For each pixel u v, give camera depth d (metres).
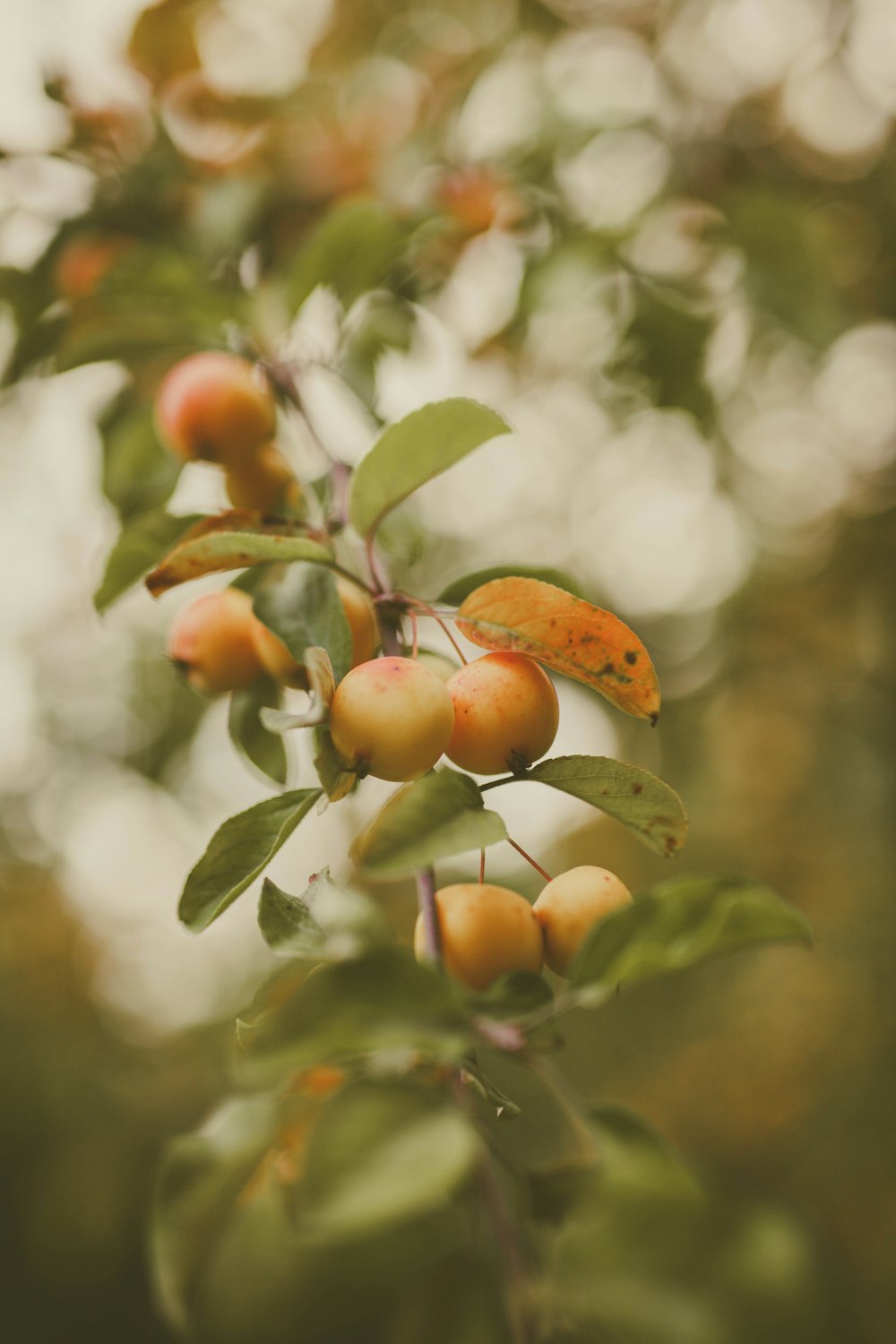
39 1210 2.30
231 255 0.78
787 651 1.99
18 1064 2.41
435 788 0.48
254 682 0.59
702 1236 0.45
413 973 0.45
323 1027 0.45
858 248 1.42
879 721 1.77
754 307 0.95
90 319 0.73
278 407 0.67
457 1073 0.47
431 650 0.57
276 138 0.90
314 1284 0.52
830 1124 1.81
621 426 1.21
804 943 0.46
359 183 0.86
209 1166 0.51
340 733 0.49
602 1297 0.45
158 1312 2.31
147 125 0.83
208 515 0.61
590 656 0.51
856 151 1.42
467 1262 0.47
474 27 1.18
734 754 2.09
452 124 0.94
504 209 0.90
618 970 0.46
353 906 0.48
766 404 1.69
